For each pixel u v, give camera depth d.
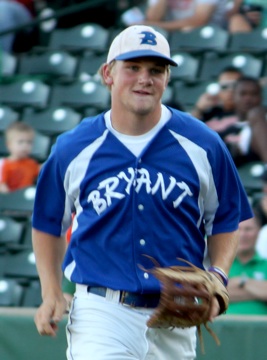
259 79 20.89
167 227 8.27
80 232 8.38
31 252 17.11
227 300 8.12
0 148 20.66
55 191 8.67
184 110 20.22
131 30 8.30
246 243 14.03
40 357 11.97
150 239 8.23
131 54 8.11
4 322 12.09
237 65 21.67
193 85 20.91
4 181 19.25
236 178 8.59
